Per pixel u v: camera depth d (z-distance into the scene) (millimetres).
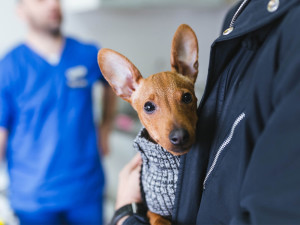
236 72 583
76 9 2426
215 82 630
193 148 637
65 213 1672
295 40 404
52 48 1575
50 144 1556
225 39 542
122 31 2770
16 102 1528
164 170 688
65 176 1593
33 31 1553
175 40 751
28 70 1525
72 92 1599
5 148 1601
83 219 1698
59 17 1554
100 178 1734
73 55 1630
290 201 364
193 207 630
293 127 372
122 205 852
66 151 1587
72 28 2557
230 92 584
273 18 456
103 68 792
